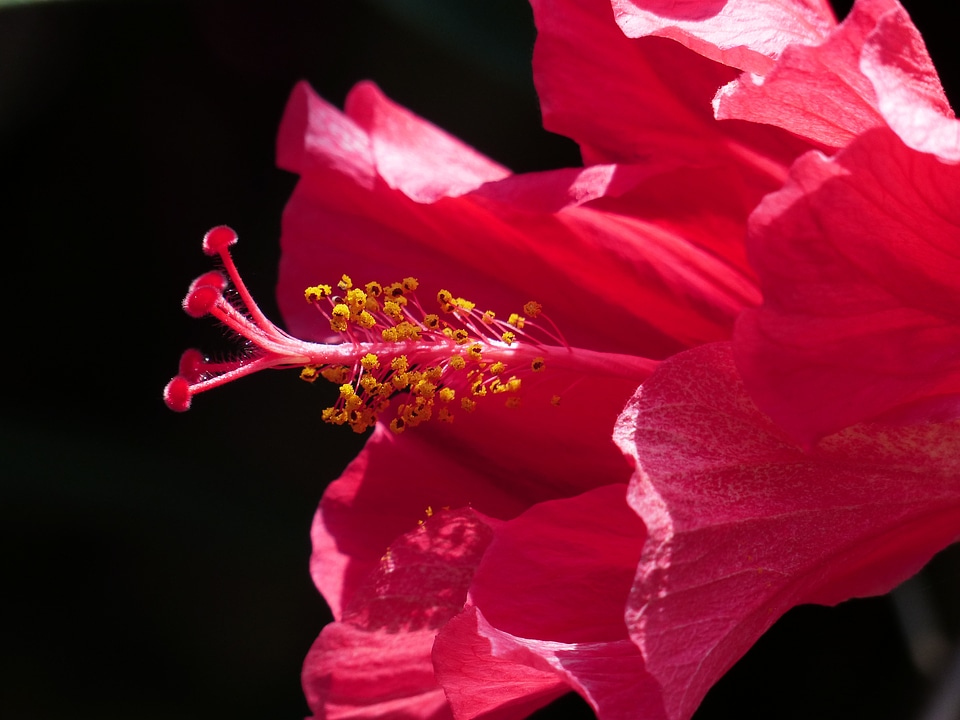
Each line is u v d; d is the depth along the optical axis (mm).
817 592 286
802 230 271
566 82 304
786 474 279
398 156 319
